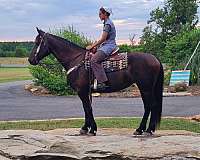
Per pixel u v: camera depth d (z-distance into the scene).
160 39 47.72
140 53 11.06
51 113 17.34
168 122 14.10
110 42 10.88
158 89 10.95
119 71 10.83
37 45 11.48
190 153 9.04
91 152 9.37
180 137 10.27
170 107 18.61
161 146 9.46
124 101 21.28
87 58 10.95
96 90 11.01
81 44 26.81
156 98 10.93
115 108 18.56
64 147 9.74
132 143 9.79
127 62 10.84
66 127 13.45
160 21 49.12
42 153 9.57
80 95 11.14
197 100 21.19
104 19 10.90
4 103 21.17
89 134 11.01
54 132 12.03
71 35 27.03
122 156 9.14
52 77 25.88
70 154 9.52
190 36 30.33
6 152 9.72
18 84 35.59
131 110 17.86
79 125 13.80
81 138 10.40
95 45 10.91
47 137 10.46
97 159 9.22
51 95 25.61
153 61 10.87
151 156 8.97
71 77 11.20
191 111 17.33
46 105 20.20
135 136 10.74
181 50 30.48
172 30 49.19
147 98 10.89
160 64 10.95
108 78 10.84
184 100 21.28
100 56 10.79
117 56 10.87
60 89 25.64
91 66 10.84
